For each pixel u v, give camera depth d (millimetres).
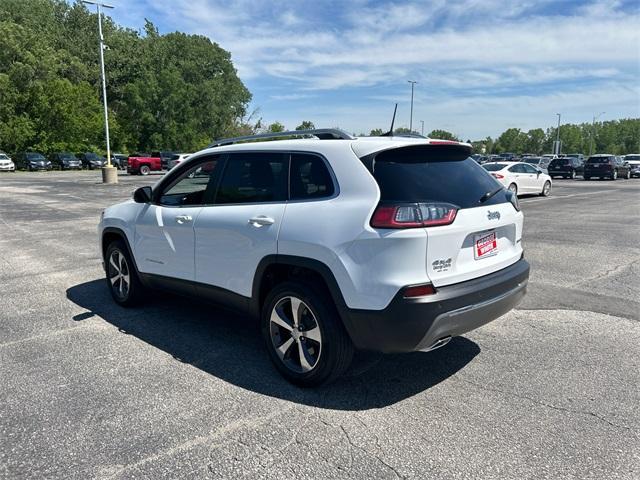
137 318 5062
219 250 3975
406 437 2879
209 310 5324
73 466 2631
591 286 6129
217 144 4410
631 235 9961
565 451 2725
